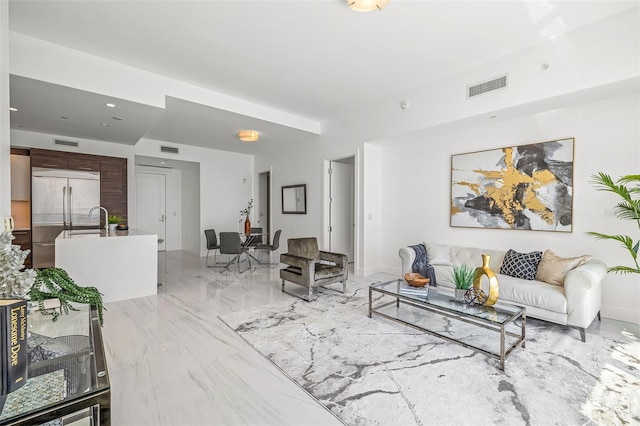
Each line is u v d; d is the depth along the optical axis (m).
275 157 7.62
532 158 3.70
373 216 5.47
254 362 2.34
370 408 1.80
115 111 4.02
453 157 4.52
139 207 8.21
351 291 4.35
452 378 2.10
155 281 4.19
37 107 3.87
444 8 2.59
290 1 2.50
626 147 3.07
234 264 6.57
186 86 4.11
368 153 5.32
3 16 2.02
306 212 6.61
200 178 7.55
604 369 2.19
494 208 4.07
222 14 2.66
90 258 3.75
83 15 2.66
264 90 4.38
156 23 2.79
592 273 2.69
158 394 1.93
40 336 1.43
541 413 1.73
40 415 0.94
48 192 5.25
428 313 3.32
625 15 2.65
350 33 2.96
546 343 2.61
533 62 3.19
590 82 2.84
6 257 1.14
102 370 1.15
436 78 4.00
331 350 2.52
